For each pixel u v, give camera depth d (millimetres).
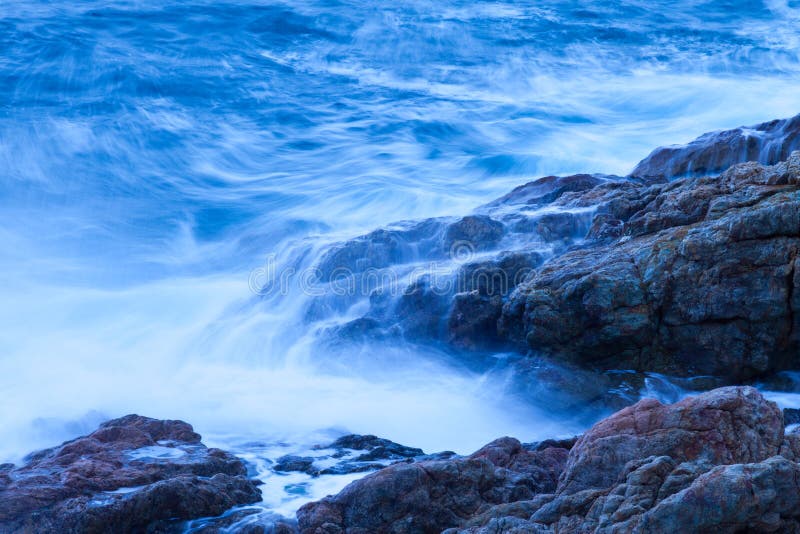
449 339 12055
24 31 31109
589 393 10617
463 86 29344
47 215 19703
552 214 13414
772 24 34875
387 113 26672
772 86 27609
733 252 10383
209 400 11258
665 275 10648
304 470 8883
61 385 11789
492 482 7457
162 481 7559
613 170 21297
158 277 16719
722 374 10570
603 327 10703
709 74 29375
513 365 11242
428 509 7180
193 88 27906
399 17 35781
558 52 32219
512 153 22719
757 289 10242
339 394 11391
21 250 17812
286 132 25188
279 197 20828
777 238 10242
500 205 15289
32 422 10531
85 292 15680
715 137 15984
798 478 6051
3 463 9195
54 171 21906
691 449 6891
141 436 9031
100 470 8008
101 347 13250
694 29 34438
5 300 15180
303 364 12445
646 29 34531
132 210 20188
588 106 27219
